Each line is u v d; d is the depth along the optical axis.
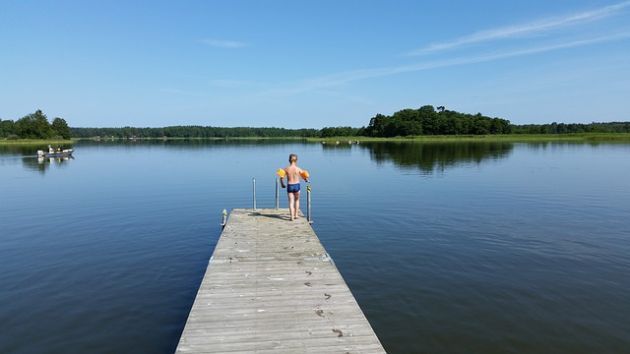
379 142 129.00
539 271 12.59
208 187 31.09
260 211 17.72
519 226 17.94
